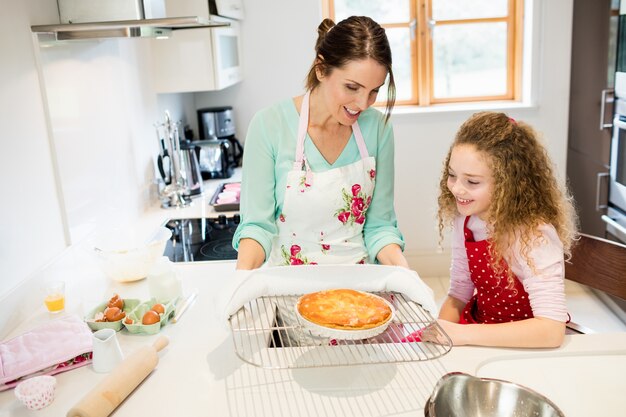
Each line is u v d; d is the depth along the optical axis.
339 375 1.25
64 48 1.93
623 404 1.14
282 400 1.17
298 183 1.61
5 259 1.57
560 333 1.33
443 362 1.28
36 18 1.77
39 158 1.77
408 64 3.94
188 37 2.83
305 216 1.64
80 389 1.27
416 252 3.84
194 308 1.63
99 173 2.20
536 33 3.50
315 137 1.61
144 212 2.70
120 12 1.89
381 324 1.15
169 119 2.75
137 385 1.24
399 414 1.12
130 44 2.56
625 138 2.96
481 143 1.40
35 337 1.40
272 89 3.64
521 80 3.81
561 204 1.48
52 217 1.84
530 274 1.41
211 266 1.99
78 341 1.38
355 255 1.69
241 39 3.55
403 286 1.31
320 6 3.59
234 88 3.65
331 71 1.43
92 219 2.12
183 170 2.89
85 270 2.00
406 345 1.35
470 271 1.61
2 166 1.57
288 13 3.53
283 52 3.58
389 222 1.74
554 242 1.41
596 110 3.39
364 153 1.65
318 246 1.67
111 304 1.59
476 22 3.85
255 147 1.61
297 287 1.34
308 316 1.18
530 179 1.42
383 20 3.89
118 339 1.47
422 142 3.66
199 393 1.21
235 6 3.21
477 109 3.60
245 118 3.70
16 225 1.63
